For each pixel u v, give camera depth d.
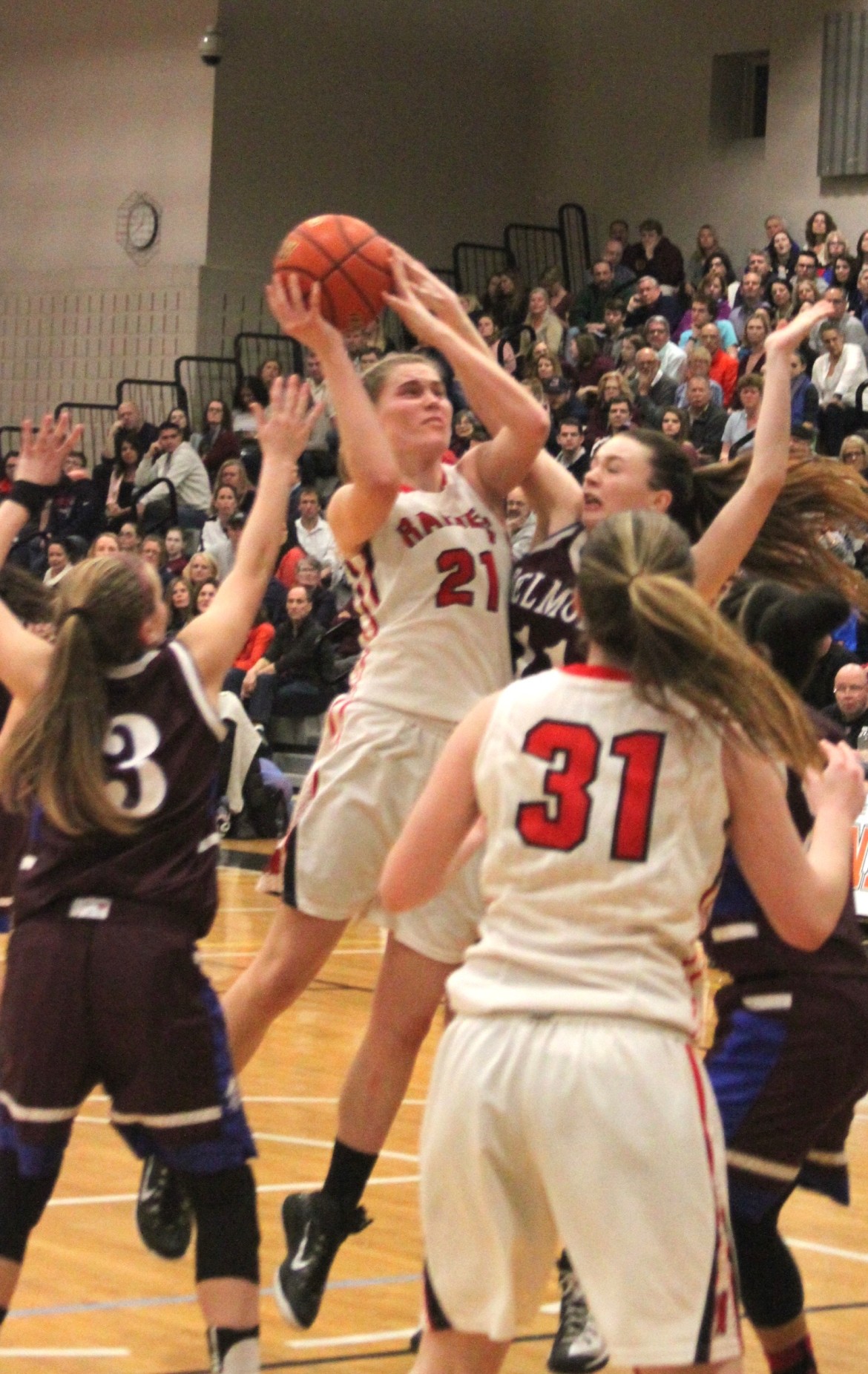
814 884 3.21
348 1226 4.70
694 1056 3.09
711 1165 3.04
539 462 5.05
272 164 22.30
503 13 24.06
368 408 4.63
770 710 3.10
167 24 22.25
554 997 3.04
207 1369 4.30
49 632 5.94
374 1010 4.70
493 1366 3.25
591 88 23.55
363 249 4.75
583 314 20.86
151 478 19.98
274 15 22.16
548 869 3.10
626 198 23.19
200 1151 3.83
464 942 4.61
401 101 23.28
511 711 3.21
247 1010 4.96
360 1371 4.38
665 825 3.10
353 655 16.64
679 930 3.10
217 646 4.04
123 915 3.81
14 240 23.72
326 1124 6.87
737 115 22.42
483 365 4.77
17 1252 3.82
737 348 18.53
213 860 3.97
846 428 16.52
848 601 4.52
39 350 23.47
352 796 4.76
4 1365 4.27
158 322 22.28
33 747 3.85
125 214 22.66
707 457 16.44
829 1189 4.27
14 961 3.87
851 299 18.72
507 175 24.23
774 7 21.53
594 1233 2.95
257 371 22.23
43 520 20.36
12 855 5.68
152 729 3.91
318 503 18.02
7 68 23.81
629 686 3.17
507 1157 3.04
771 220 19.86
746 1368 4.63
